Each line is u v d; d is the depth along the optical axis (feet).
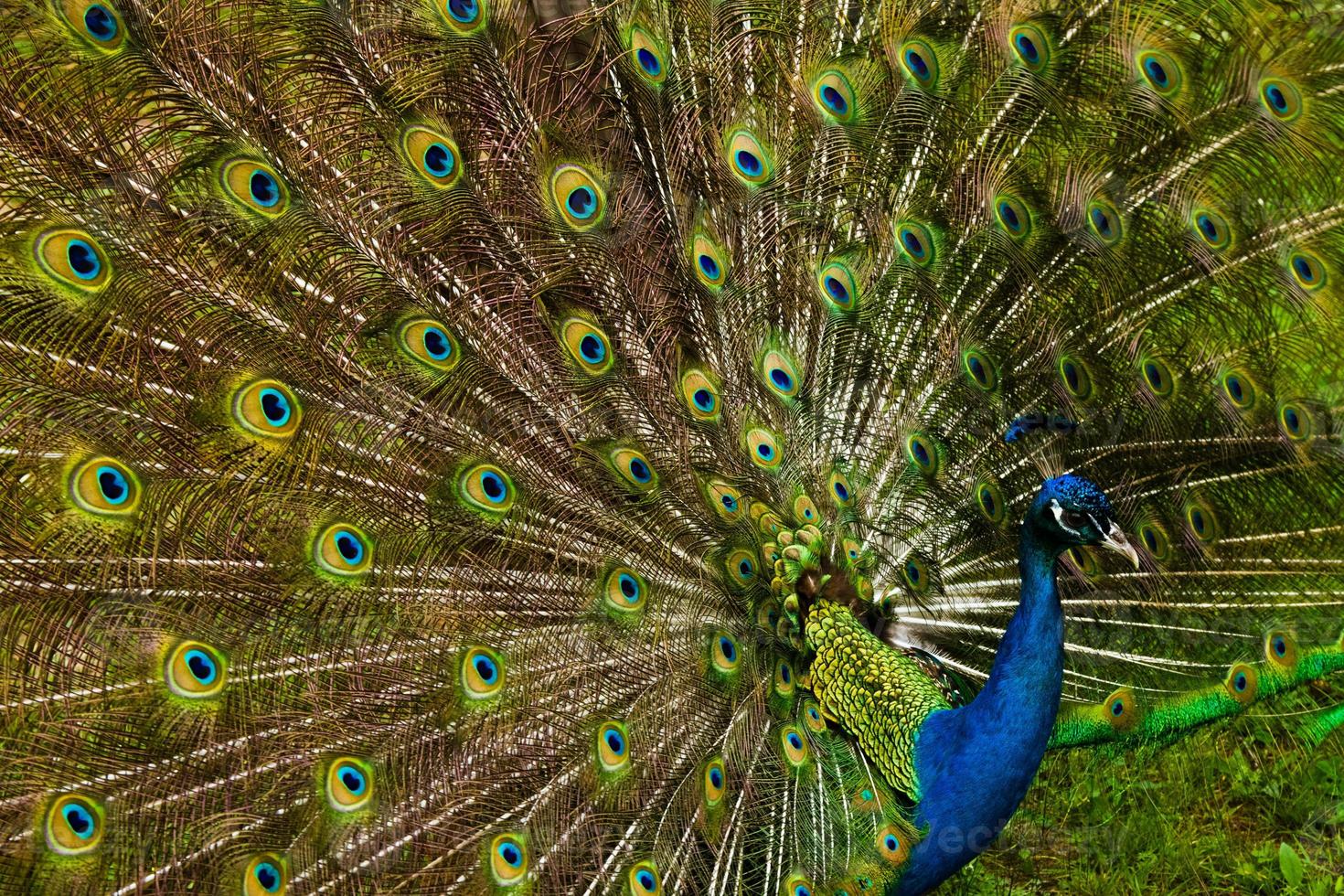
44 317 10.91
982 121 14.12
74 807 10.37
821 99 14.26
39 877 10.21
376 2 12.27
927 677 13.35
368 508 11.83
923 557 14.44
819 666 13.42
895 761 12.71
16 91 10.81
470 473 12.37
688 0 14.12
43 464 10.82
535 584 12.42
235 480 11.31
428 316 12.39
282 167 11.67
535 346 13.10
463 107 12.78
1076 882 15.01
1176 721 13.98
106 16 11.00
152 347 11.15
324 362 11.78
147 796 10.53
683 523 13.14
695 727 12.46
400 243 12.39
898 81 14.17
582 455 12.95
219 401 11.34
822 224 14.35
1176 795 15.12
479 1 12.81
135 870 10.35
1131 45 13.88
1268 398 13.73
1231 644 14.01
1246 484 13.96
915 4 14.30
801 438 14.15
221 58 11.41
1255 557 14.02
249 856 10.59
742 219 14.19
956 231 14.10
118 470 10.99
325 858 10.83
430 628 11.68
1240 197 13.79
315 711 11.12
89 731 10.52
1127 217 14.01
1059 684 12.14
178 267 11.27
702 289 13.91
